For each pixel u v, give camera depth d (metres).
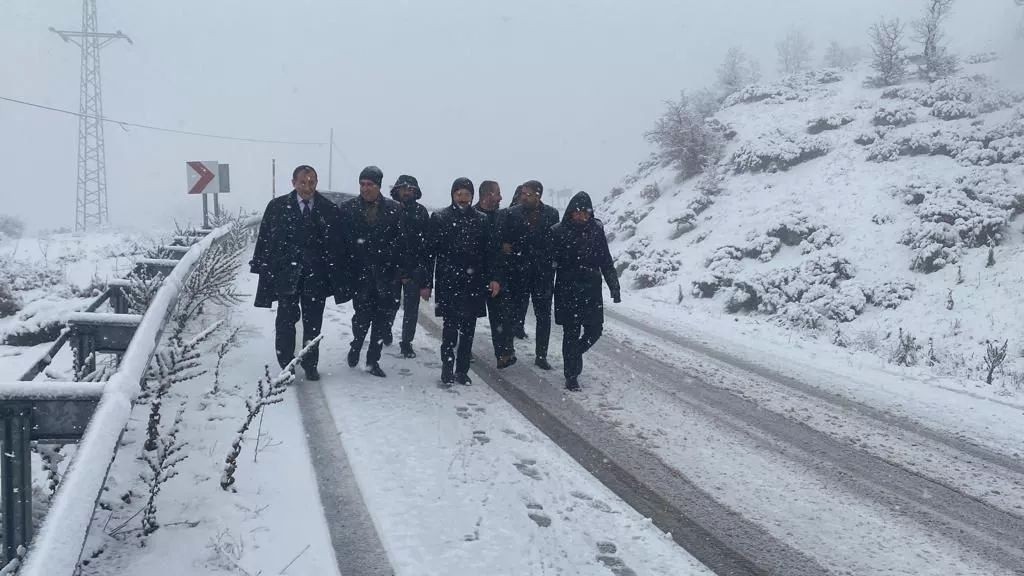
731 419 5.92
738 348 8.98
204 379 5.50
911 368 8.46
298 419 4.95
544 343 7.06
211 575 2.97
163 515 3.43
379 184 5.95
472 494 4.02
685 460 4.90
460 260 6.00
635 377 7.10
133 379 3.08
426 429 4.99
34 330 8.21
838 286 14.80
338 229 5.87
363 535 3.46
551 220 7.09
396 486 4.02
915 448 5.47
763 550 3.69
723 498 4.32
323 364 6.52
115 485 3.63
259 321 7.75
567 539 3.62
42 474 3.71
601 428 5.43
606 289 16.02
